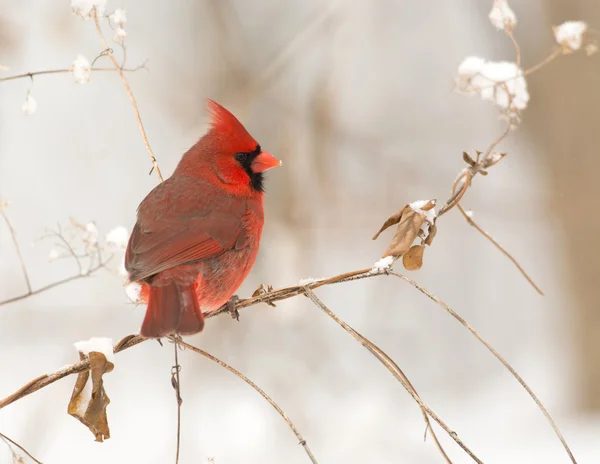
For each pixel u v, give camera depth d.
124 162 15.16
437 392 11.79
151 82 13.70
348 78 14.44
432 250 15.37
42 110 15.15
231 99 12.96
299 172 12.54
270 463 9.29
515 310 14.38
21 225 13.84
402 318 13.95
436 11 16.72
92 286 11.80
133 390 11.18
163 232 6.30
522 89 5.30
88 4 5.83
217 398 10.81
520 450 9.52
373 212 14.31
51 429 9.69
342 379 11.02
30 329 11.46
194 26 14.04
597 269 11.68
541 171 12.12
